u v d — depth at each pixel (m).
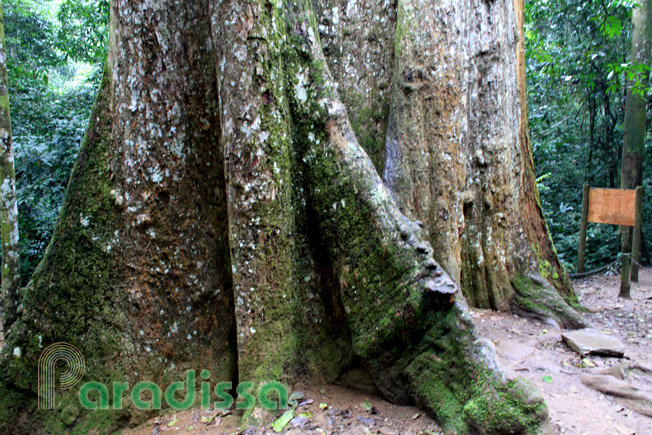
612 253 8.06
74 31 11.05
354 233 3.01
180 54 3.11
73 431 2.97
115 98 3.07
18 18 13.46
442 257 4.04
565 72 8.96
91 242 3.10
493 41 4.84
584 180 9.55
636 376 3.29
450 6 4.00
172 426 2.91
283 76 3.02
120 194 3.05
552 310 4.72
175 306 3.15
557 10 8.98
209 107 3.20
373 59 4.25
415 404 2.86
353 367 3.21
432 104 3.99
